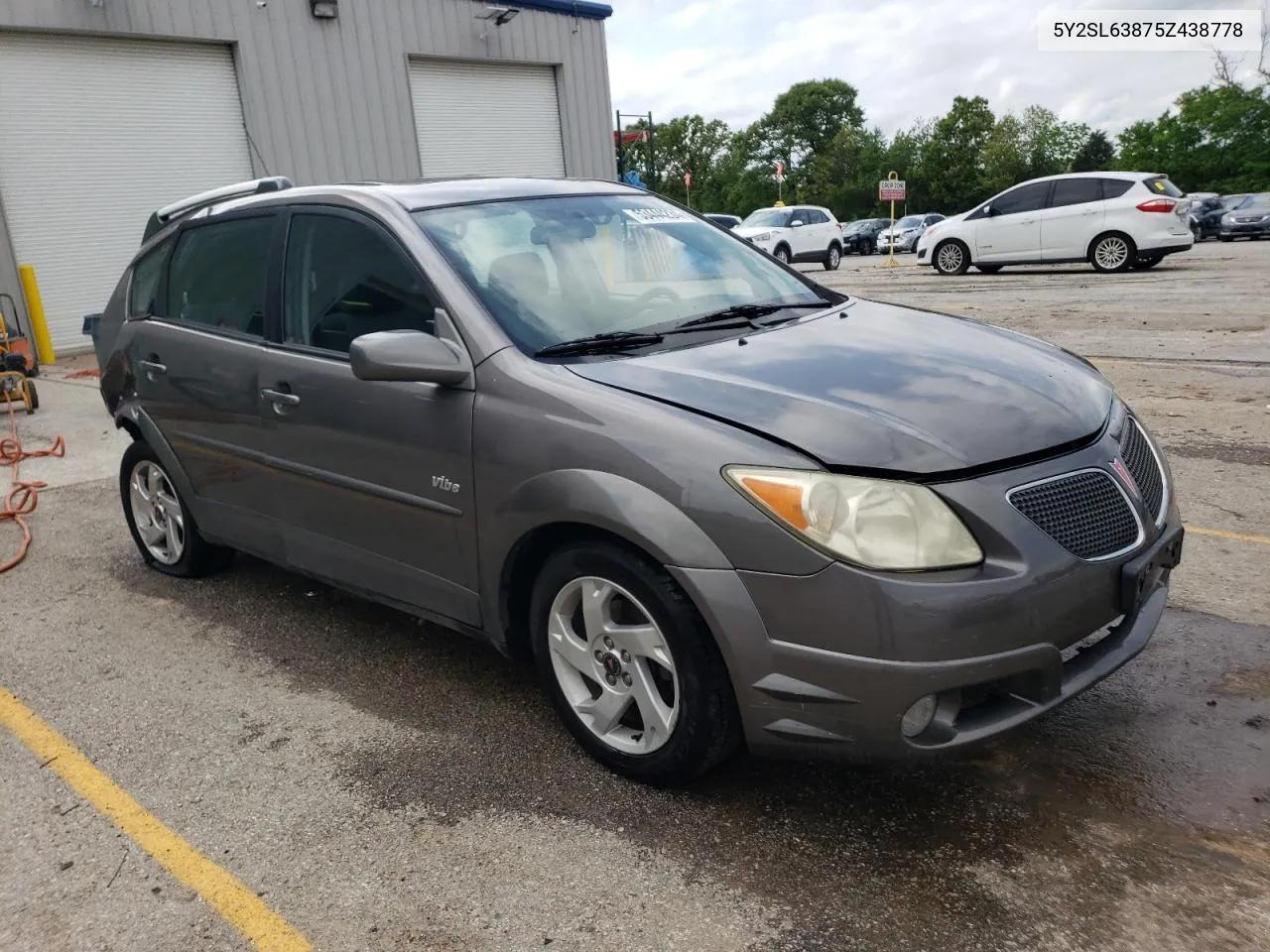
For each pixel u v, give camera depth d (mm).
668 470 2484
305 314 3604
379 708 3389
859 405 2559
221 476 4055
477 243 3299
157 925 2381
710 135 100062
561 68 18797
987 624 2273
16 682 3730
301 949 2273
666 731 2674
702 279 3609
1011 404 2648
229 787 2953
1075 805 2617
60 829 2793
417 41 16578
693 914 2301
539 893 2406
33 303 13109
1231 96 56531
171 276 4410
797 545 2318
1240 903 2232
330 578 3682
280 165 15273
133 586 4691
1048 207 17750
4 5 12594
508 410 2836
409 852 2596
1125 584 2502
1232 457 5621
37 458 7465
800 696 2367
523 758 3020
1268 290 12945
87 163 13680
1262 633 3506
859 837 2541
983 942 2160
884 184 25156
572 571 2771
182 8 14023
